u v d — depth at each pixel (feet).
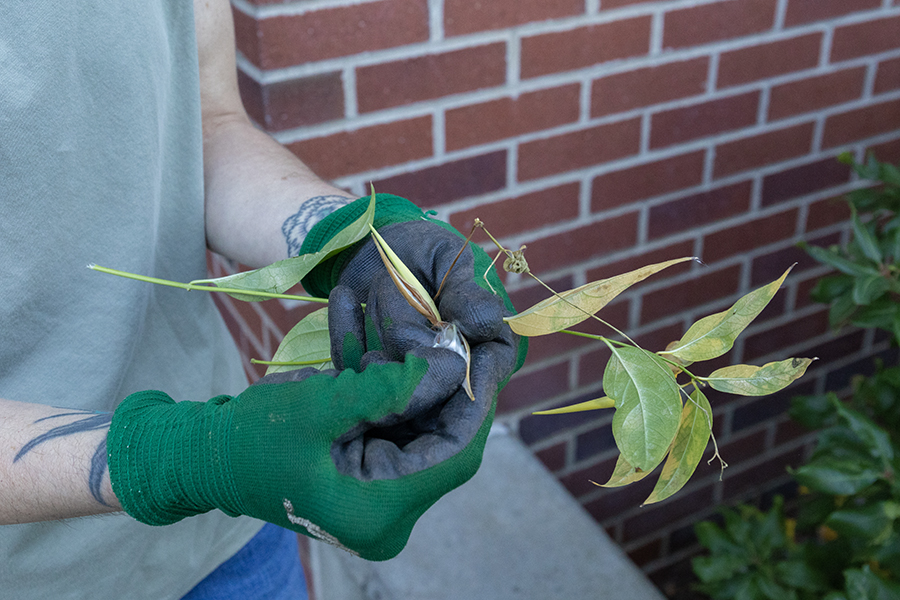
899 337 3.83
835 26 4.74
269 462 1.93
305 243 2.72
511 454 4.90
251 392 2.04
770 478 6.10
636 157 4.60
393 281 2.47
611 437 5.33
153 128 2.74
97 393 2.82
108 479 2.07
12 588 2.80
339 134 3.95
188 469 1.99
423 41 3.91
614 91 4.38
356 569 4.50
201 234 3.04
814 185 5.17
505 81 4.14
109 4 2.56
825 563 4.26
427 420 2.18
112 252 2.75
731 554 4.31
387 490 1.93
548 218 4.54
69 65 2.53
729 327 2.29
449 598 4.26
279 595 3.55
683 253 4.99
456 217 4.35
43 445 2.15
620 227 4.74
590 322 4.90
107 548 2.94
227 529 3.29
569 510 4.64
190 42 2.82
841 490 3.76
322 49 3.76
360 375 1.98
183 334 3.13
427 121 4.08
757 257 5.23
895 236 3.91
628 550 5.86
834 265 3.91
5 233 2.54
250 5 3.62
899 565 3.77
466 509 4.64
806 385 5.86
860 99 5.06
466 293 2.22
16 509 2.20
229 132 3.14
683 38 4.40
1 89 2.44
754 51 4.60
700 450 2.27
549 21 4.09
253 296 2.49
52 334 2.71
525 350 2.51
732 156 4.84
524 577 4.34
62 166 2.57
